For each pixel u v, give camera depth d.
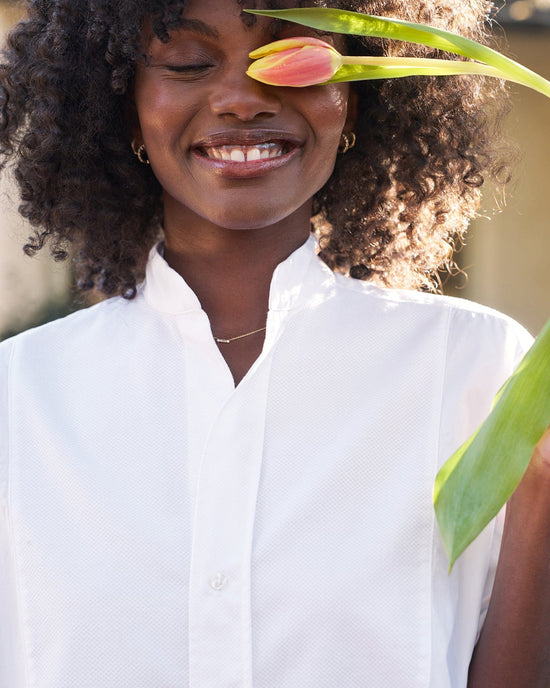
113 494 1.33
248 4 1.30
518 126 5.05
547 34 4.69
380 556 1.30
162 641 1.27
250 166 1.32
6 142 1.61
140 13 1.32
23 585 1.33
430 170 1.65
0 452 1.38
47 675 1.30
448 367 1.38
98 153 1.55
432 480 1.32
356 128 1.61
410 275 1.73
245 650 1.26
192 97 1.32
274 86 1.30
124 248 1.64
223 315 1.45
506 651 1.33
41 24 1.55
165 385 1.38
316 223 1.71
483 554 1.36
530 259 5.25
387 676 1.28
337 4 1.40
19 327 4.52
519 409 1.08
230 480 1.32
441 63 1.22
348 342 1.39
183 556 1.29
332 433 1.35
